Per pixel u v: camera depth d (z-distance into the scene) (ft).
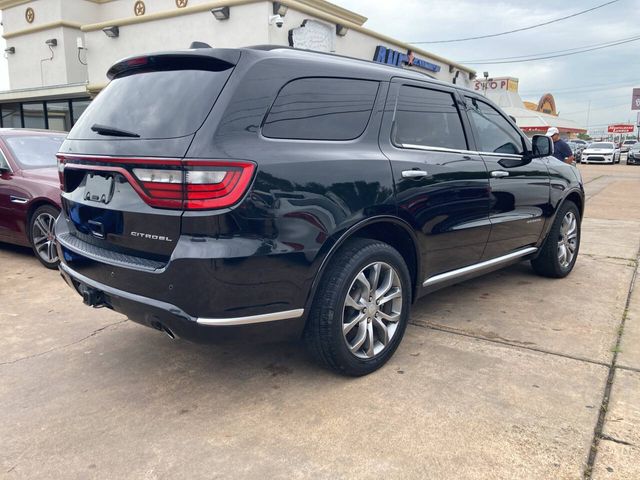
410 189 10.69
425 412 9.06
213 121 8.25
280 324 8.97
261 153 8.43
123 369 10.85
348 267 9.57
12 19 63.36
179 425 8.81
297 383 10.19
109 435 8.54
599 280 17.08
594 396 9.53
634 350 11.50
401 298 10.85
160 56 9.38
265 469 7.65
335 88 10.03
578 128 143.33
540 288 16.20
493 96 131.75
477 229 12.80
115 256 9.15
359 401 9.46
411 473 7.52
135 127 8.99
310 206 8.87
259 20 38.55
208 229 8.01
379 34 49.08
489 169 13.08
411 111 11.49
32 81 63.00
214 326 8.27
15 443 8.34
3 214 18.95
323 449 8.09
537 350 11.53
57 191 17.26
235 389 9.99
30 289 16.11
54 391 9.96
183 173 8.03
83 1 60.13
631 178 62.59
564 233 16.98
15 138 19.95
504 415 8.93
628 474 7.47
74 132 10.51
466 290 15.98
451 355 11.29
